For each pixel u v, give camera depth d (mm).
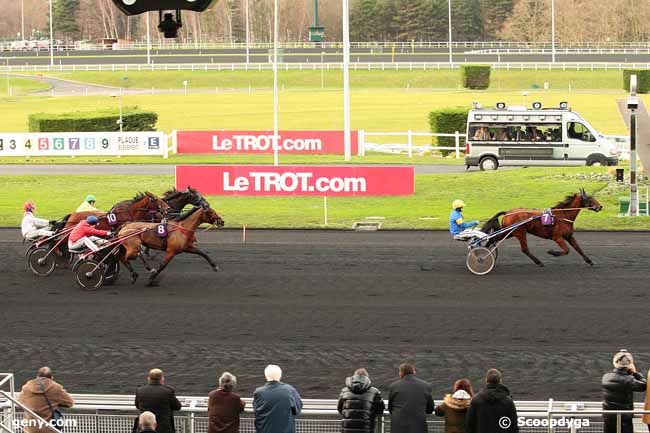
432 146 45562
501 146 39062
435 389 14781
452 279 21828
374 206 31625
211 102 70375
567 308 19312
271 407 11047
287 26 149500
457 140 43656
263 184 28422
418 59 95688
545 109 39219
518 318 18641
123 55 104500
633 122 28516
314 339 17406
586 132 38750
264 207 31703
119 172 39531
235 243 26156
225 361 16234
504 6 141875
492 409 10781
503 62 91062
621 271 22453
